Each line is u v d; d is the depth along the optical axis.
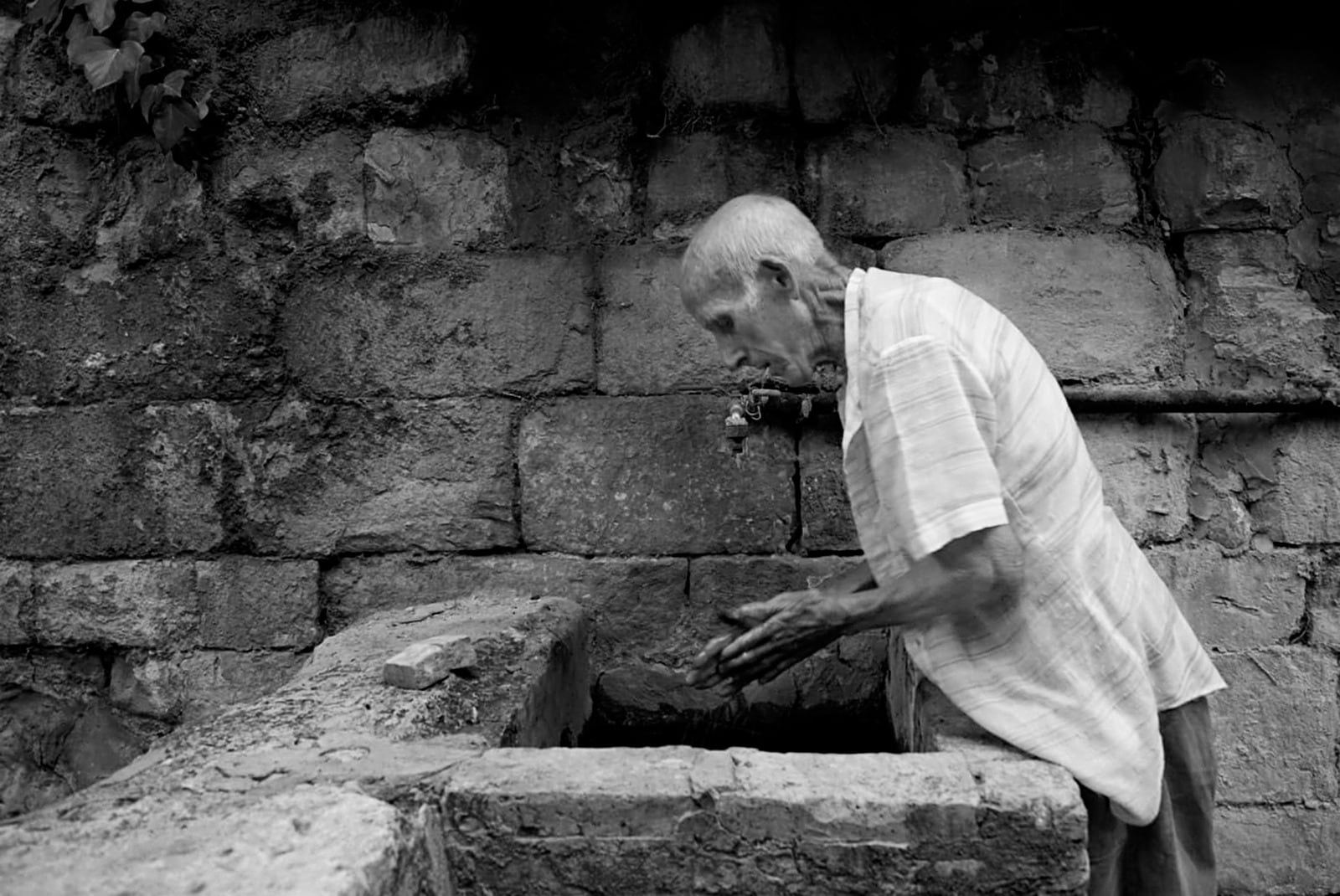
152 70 2.80
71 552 2.91
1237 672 2.82
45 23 2.83
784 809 1.60
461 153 2.88
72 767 2.95
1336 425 2.80
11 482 2.91
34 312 2.90
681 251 2.86
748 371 2.83
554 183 2.89
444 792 1.63
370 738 1.83
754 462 2.85
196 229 2.88
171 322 2.89
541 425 2.87
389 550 2.89
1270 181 2.82
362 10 2.84
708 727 2.88
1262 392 2.74
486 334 2.87
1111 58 2.85
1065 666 1.79
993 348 1.79
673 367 2.86
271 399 2.89
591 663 2.88
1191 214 2.84
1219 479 2.83
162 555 2.91
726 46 2.86
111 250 2.90
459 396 2.87
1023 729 1.76
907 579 1.77
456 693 2.10
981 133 2.87
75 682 2.96
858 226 2.86
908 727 2.35
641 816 1.61
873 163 2.86
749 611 1.91
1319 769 2.82
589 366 2.87
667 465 2.86
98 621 2.91
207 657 2.91
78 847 1.41
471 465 2.88
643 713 2.88
